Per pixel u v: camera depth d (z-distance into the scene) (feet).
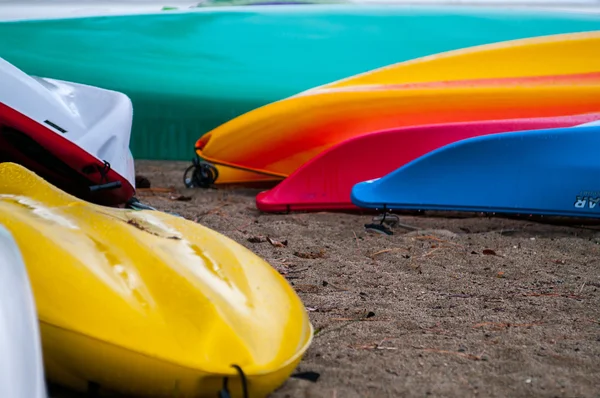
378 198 18.10
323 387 8.63
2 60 16.89
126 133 18.84
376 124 23.63
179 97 30.27
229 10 29.96
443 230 18.01
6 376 5.98
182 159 30.50
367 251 15.83
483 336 10.49
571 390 8.71
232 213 20.34
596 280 13.83
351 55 29.60
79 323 7.39
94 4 30.32
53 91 19.10
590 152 17.66
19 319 6.66
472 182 17.92
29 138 16.01
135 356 7.22
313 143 23.88
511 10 28.76
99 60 30.45
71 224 8.90
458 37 28.91
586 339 10.48
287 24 29.78
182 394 7.26
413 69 25.91
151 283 7.89
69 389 8.18
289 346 7.75
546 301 12.37
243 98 30.12
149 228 9.20
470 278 13.80
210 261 8.60
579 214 17.67
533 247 16.51
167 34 30.14
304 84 29.84
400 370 9.19
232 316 7.63
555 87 23.61
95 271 7.88
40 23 30.50
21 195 9.89
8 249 7.68
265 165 24.25
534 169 17.71
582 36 25.90
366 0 29.40
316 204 20.48
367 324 10.94
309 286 12.98
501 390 8.68
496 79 24.93
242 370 7.10
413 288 13.04
